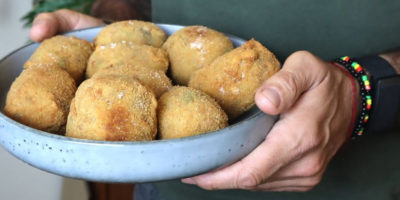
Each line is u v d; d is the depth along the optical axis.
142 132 0.30
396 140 0.46
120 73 0.34
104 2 0.54
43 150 0.28
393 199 0.48
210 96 0.35
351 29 0.44
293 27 0.45
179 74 0.39
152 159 0.28
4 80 0.37
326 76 0.35
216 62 0.36
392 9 0.43
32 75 0.34
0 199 0.54
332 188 0.49
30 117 0.33
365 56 0.43
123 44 0.39
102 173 0.28
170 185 0.52
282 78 0.32
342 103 0.39
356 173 0.48
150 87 0.34
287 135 0.34
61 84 0.35
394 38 0.44
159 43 0.42
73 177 0.29
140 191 0.57
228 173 0.33
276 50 0.47
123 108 0.30
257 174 0.33
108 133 0.30
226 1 0.47
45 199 0.58
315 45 0.46
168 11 0.50
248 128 0.30
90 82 0.31
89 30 0.43
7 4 0.84
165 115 0.32
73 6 0.69
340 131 0.39
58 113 0.33
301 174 0.37
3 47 0.85
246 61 0.35
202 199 0.51
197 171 0.29
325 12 0.44
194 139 0.28
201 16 0.48
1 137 0.30
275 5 0.45
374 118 0.41
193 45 0.39
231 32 0.48
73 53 0.39
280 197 0.50
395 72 0.40
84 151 0.27
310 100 0.35
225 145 0.29
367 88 0.40
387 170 0.47
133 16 0.54
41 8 0.69
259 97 0.31
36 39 0.42
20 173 0.60
